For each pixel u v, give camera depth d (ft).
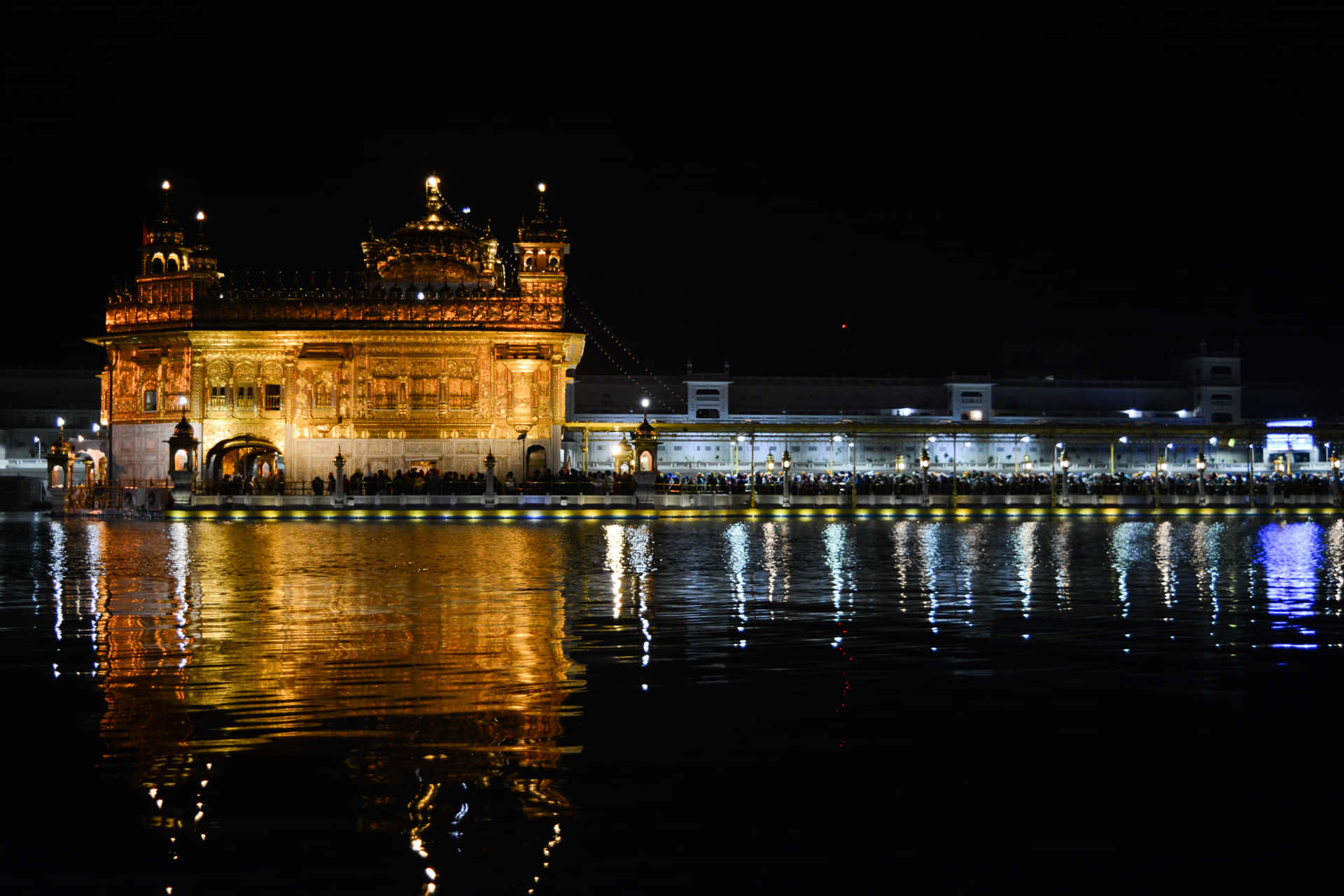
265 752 45.47
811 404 337.31
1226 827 38.22
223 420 274.77
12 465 301.02
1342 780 42.55
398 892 33.65
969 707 52.65
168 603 88.38
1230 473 338.54
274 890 33.76
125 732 48.29
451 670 60.75
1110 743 46.88
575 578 108.37
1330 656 65.10
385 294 276.41
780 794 41.01
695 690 56.08
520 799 40.45
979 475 310.45
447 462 273.54
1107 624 77.25
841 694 55.21
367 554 137.59
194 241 290.15
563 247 277.64
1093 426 303.27
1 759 44.68
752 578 108.58
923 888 33.99
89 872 34.88
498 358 272.51
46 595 93.30
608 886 34.09
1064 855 36.11
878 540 167.53
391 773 42.98
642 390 331.57
